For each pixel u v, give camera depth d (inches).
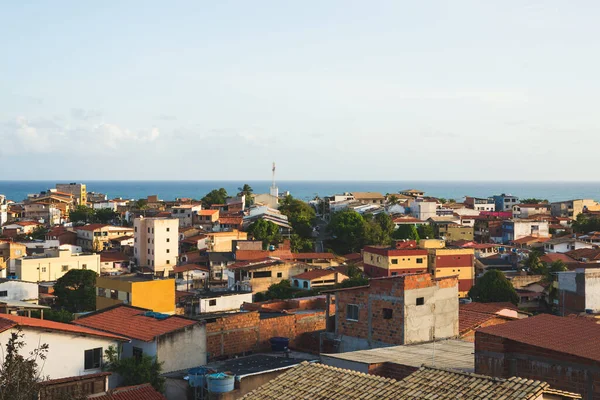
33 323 1371.8
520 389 821.9
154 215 7367.1
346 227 5900.6
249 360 1743.4
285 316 2046.0
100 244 6176.2
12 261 4692.4
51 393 1221.1
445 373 904.3
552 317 1277.1
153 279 2655.0
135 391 1331.2
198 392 1455.5
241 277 4345.5
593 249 5246.1
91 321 1731.1
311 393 914.7
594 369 1032.8
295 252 5644.7
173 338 1592.0
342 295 1715.1
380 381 918.4
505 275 4276.6
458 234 6678.2
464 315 1819.6
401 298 1577.3
